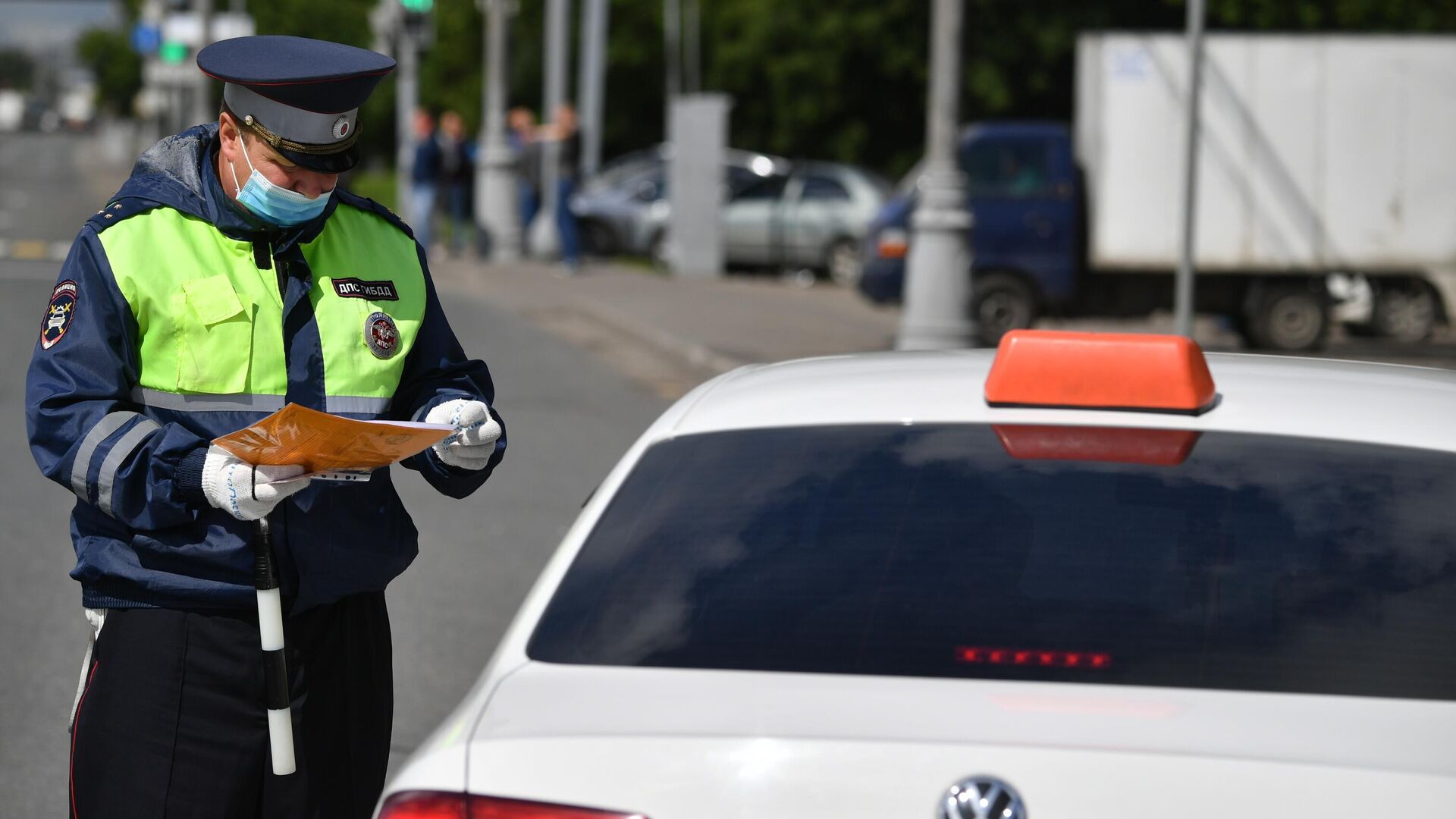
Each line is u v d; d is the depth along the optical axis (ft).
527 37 414.62
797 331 109.50
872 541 18.17
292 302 20.43
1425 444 19.01
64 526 55.98
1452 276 110.93
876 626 17.11
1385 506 18.11
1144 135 107.34
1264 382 20.53
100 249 19.89
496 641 45.24
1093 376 19.66
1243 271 108.78
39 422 19.51
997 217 107.76
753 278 169.68
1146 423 19.35
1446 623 16.87
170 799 20.13
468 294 130.52
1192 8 73.46
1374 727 15.38
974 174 107.96
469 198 182.60
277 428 18.58
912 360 22.34
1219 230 107.96
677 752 15.03
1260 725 15.33
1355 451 18.89
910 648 16.79
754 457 19.80
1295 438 19.11
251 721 20.27
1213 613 16.94
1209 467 18.65
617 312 118.32
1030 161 107.65
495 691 17.02
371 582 20.94
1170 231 107.55
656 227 176.24
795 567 18.01
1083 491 18.44
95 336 19.70
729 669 16.87
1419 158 107.86
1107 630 16.80
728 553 18.39
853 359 23.04
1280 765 14.47
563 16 186.09
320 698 20.89
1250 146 107.55
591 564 18.81
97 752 20.24
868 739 14.87
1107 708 15.58
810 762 14.74
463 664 43.21
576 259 151.94
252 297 20.27
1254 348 110.83
